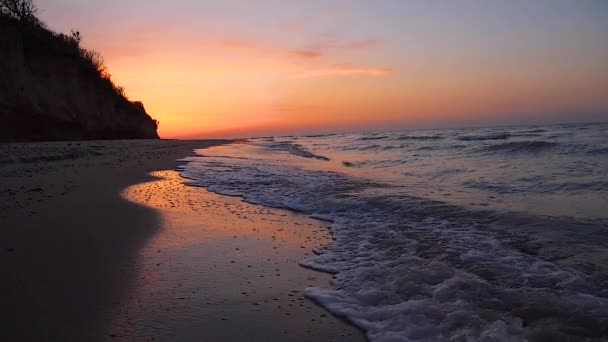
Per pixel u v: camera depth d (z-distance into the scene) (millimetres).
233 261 4359
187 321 2979
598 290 3521
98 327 2809
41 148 14906
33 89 23844
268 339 2793
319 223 6320
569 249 4648
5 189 7723
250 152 23438
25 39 25281
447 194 8289
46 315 2947
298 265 4324
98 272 3799
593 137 22828
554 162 13094
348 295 3551
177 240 4988
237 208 7172
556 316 3016
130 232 5125
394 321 3025
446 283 3633
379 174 12336
